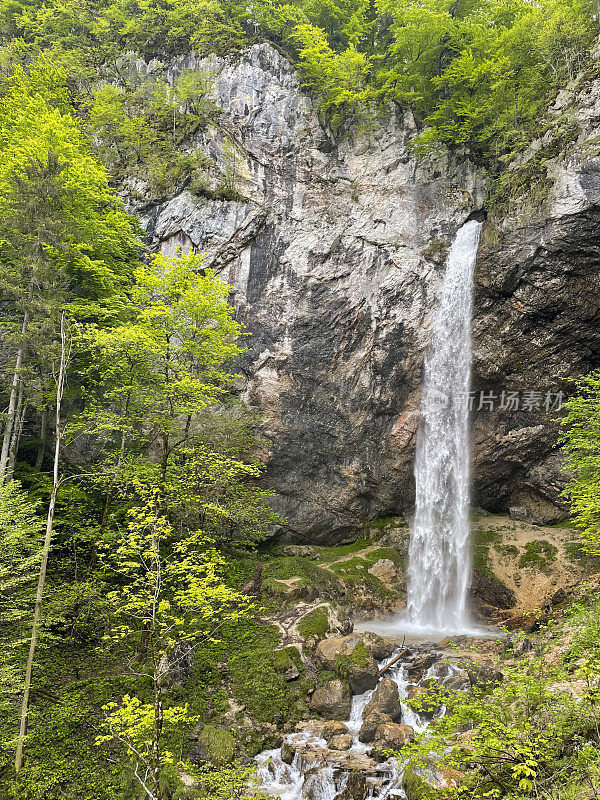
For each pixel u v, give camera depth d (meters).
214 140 35.78
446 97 37.28
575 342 29.11
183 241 34.25
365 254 33.94
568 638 16.64
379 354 33.19
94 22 43.31
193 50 39.12
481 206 34.25
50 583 18.62
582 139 27.78
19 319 25.48
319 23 42.09
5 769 14.07
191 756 15.52
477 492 33.41
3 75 34.66
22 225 20.14
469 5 40.41
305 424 32.47
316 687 18.50
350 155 35.91
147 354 19.78
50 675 16.81
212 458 21.36
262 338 32.66
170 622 18.95
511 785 9.42
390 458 33.31
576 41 31.27
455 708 9.90
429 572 31.25
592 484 18.80
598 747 9.50
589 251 26.98
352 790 13.73
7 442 20.52
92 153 30.30
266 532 31.30
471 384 32.09
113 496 23.91
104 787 13.99
